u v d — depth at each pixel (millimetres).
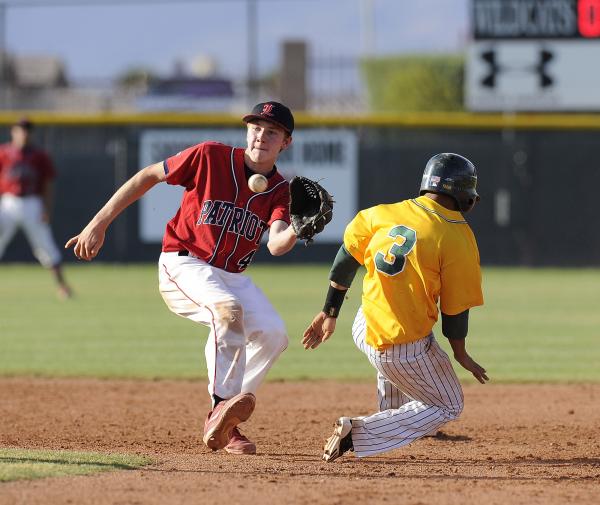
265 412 26359
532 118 72250
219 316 18734
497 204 72938
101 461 18016
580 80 75438
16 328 43406
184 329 43344
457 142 72812
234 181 19375
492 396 28969
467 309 17859
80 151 73562
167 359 35562
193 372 32969
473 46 76062
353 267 18578
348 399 28500
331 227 74500
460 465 19078
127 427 23984
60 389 29844
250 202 19375
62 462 17734
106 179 73688
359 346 19062
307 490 15867
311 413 26234
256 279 65438
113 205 19438
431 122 72500
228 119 73000
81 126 73375
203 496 15297
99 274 69625
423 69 106375
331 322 18938
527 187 72688
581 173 72312
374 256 17984
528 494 16000
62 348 37969
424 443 22000
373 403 27828
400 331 17844
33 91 93688
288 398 28625
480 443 22062
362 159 73062
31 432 23141
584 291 59438
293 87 90812
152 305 51844
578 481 17344
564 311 50188
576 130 72125
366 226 18234
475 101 76250
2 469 16734
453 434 23188
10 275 69125
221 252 19484
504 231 73062
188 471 17500
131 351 37344
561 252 72875
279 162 73188
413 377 18203
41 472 16672
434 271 17656
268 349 19875
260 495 15445
